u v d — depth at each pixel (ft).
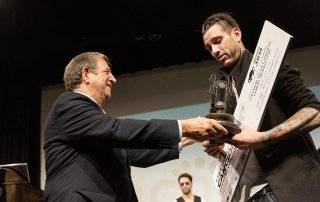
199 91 18.02
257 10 16.06
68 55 18.04
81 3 15.19
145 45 17.93
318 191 4.94
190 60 18.30
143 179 16.90
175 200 16.37
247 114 5.19
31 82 19.57
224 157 5.83
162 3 15.66
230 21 5.93
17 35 16.53
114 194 5.50
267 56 5.04
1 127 19.22
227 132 5.07
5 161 18.78
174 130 5.29
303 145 5.22
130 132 5.32
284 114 5.33
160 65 18.66
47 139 5.74
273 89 4.84
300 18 16.22
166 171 16.79
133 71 18.98
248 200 5.42
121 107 18.80
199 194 16.21
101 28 16.71
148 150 6.63
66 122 5.58
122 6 15.64
